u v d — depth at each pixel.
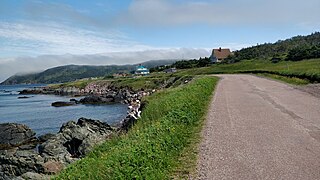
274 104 17.88
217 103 19.05
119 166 6.91
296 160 7.82
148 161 7.23
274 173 6.97
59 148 18.88
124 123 24.06
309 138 9.98
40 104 68.25
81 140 19.78
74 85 126.44
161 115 14.41
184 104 14.63
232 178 6.77
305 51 102.31
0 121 41.22
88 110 51.06
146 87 86.31
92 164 7.96
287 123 12.41
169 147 8.66
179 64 149.38
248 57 137.88
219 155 8.44
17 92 147.50
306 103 17.75
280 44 158.00
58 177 7.93
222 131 11.32
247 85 33.28
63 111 51.25
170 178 7.00
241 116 14.34
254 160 7.93
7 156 16.08
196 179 6.84
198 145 9.55
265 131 11.14
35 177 12.40
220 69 104.00
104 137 19.59
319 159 7.85
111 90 99.50
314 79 31.59
